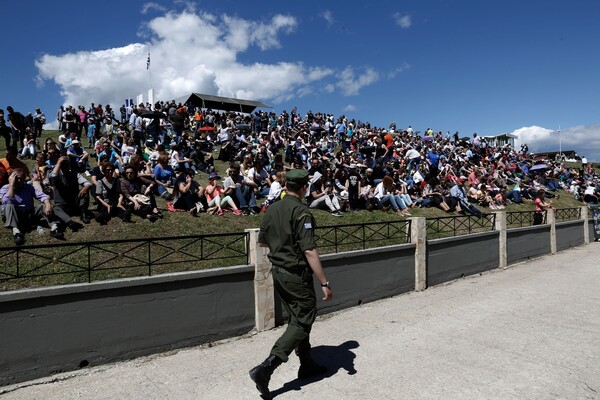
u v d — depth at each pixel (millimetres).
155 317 5684
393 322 7133
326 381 4824
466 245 11102
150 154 15508
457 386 4703
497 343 6055
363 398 4426
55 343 4934
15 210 7234
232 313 6461
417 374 5012
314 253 4309
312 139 25391
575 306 8039
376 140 18078
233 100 33625
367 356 5578
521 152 42219
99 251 7172
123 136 16000
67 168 8125
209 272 6148
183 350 5871
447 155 26844
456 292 9336
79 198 8203
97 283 5207
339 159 17172
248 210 10992
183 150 15906
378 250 8648
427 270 9867
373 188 14508
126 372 5102
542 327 6777
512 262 12992
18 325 4699
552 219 15000
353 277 8203
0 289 5746
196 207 9898
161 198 10961
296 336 4383
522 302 8359
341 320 7305
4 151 16797
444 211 15547
